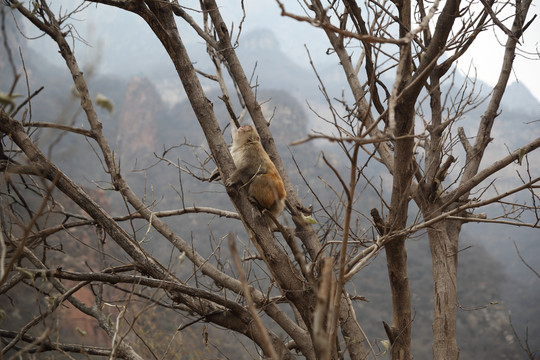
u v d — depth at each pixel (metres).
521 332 27.89
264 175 5.40
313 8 5.48
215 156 4.72
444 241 6.01
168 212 6.09
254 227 4.60
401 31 4.34
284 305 20.83
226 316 5.21
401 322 4.99
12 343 4.59
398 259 4.84
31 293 17.03
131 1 4.57
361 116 5.41
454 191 6.11
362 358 5.17
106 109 2.33
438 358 5.62
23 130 4.82
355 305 23.67
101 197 30.48
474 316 29.52
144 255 5.23
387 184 38.41
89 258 21.61
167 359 7.71
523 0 6.73
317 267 4.42
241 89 5.77
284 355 5.07
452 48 5.54
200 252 29.83
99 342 19.73
